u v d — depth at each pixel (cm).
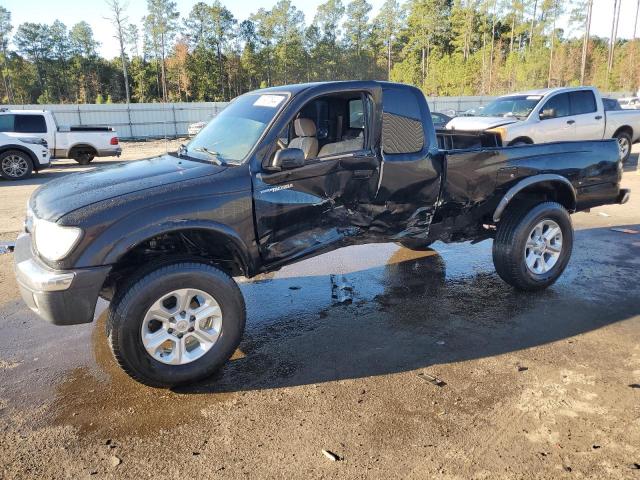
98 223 319
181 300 348
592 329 438
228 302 363
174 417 326
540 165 519
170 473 275
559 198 559
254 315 487
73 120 3534
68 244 315
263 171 379
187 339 358
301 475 271
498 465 276
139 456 289
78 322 323
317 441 299
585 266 605
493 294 527
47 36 10075
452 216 498
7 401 347
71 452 294
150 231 332
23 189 1269
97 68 10006
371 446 293
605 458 280
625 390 346
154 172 376
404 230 473
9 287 567
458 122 1206
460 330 443
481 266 623
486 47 7725
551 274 525
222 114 464
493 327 448
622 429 304
